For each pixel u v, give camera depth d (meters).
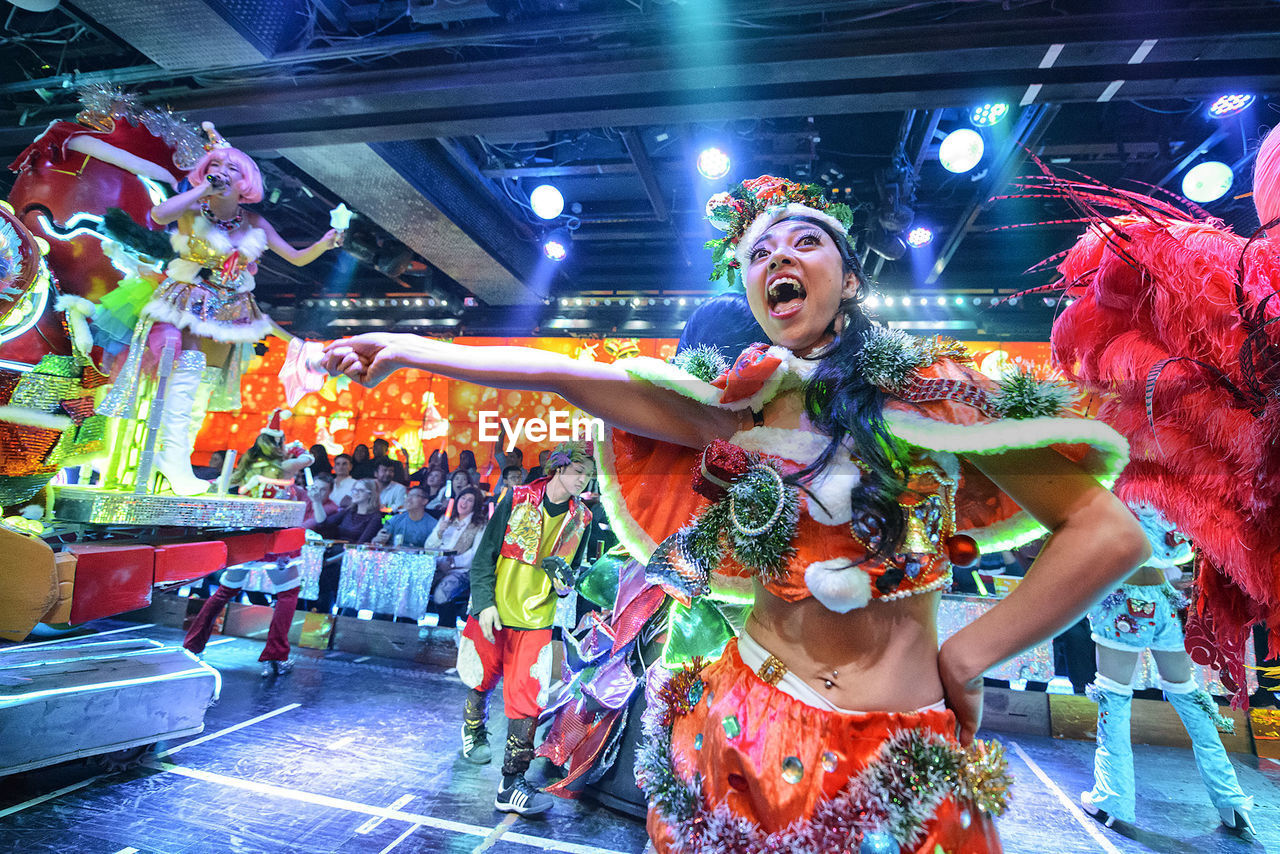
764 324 1.10
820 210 1.13
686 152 6.16
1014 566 4.62
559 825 2.94
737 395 1.01
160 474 3.39
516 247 7.75
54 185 3.26
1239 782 3.81
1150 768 3.96
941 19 4.07
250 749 3.59
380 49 4.53
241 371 3.78
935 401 0.91
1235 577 1.21
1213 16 3.76
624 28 4.21
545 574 3.27
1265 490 1.16
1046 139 5.62
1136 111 5.49
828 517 0.91
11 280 2.75
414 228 6.80
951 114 5.68
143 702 3.18
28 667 3.24
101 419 3.17
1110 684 3.18
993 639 0.85
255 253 3.70
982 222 6.97
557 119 4.90
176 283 3.46
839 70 4.23
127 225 3.33
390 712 4.36
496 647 3.44
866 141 6.05
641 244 8.20
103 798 2.92
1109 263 1.35
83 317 3.14
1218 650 1.42
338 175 5.87
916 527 0.90
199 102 4.98
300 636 5.95
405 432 9.02
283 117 5.06
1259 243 1.26
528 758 3.07
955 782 0.83
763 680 0.95
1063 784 3.66
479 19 4.38
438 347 1.02
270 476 4.69
